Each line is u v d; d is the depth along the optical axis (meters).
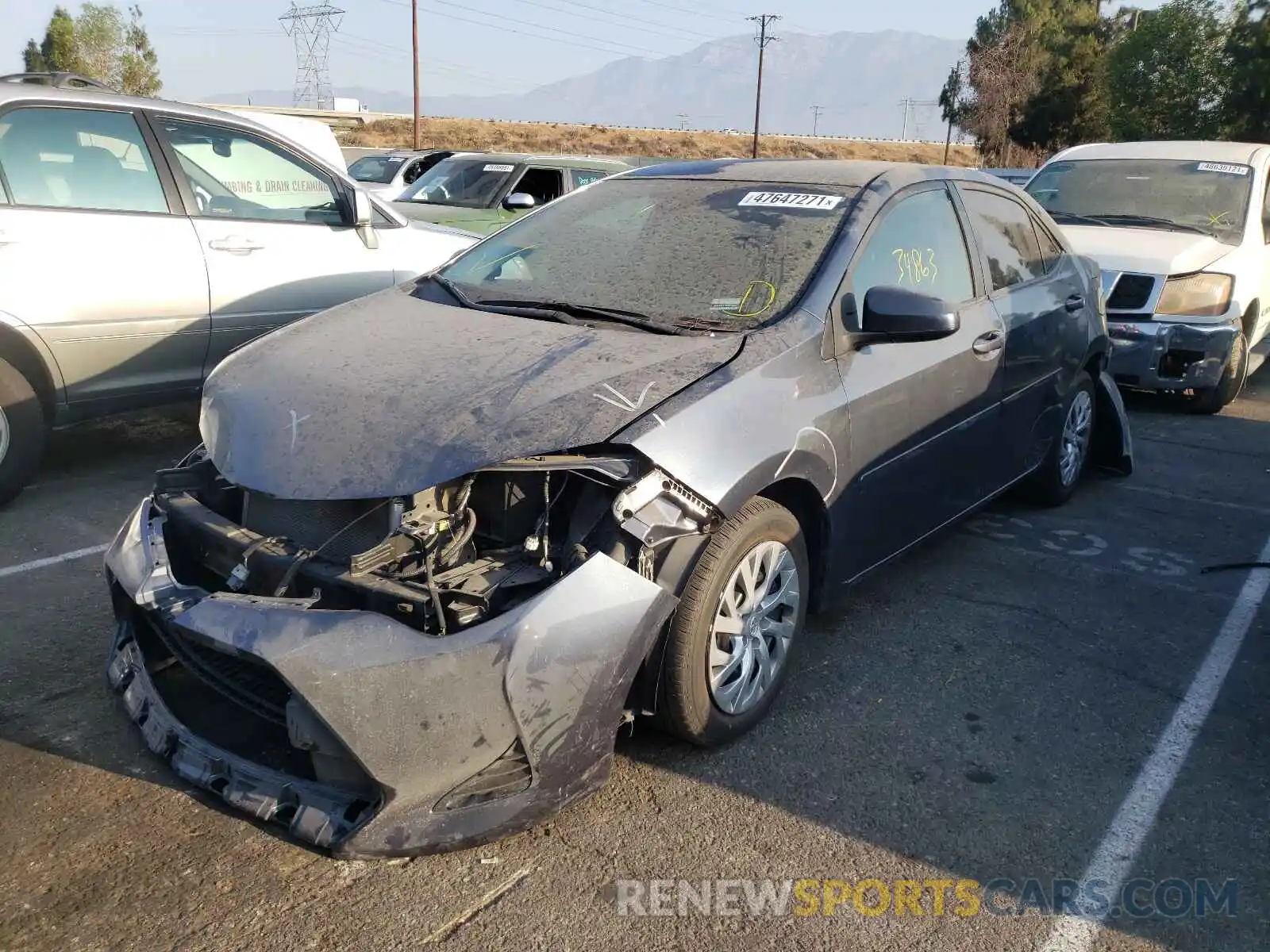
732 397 3.05
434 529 2.67
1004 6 49.66
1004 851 2.81
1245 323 8.10
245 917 2.46
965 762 3.22
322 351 3.37
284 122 8.56
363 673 2.43
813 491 3.37
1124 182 8.90
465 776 2.56
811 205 3.91
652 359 3.12
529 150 56.91
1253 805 3.05
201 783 2.75
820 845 2.80
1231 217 8.23
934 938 2.49
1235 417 8.04
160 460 6.00
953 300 4.23
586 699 2.64
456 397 2.94
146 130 5.42
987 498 4.67
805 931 2.49
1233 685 3.77
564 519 2.84
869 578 3.90
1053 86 46.41
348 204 6.23
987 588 4.56
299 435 2.92
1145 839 2.88
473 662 2.49
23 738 3.14
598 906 2.54
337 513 2.81
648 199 4.24
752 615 3.19
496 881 2.62
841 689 3.63
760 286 3.56
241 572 2.82
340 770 2.57
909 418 3.80
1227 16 25.00
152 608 2.80
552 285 3.81
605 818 2.88
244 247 5.68
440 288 3.97
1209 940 2.52
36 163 5.03
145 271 5.29
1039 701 3.61
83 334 5.12
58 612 3.98
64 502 5.23
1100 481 6.22
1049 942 2.50
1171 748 3.34
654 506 2.79
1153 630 4.20
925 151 75.25
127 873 2.59
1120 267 7.71
